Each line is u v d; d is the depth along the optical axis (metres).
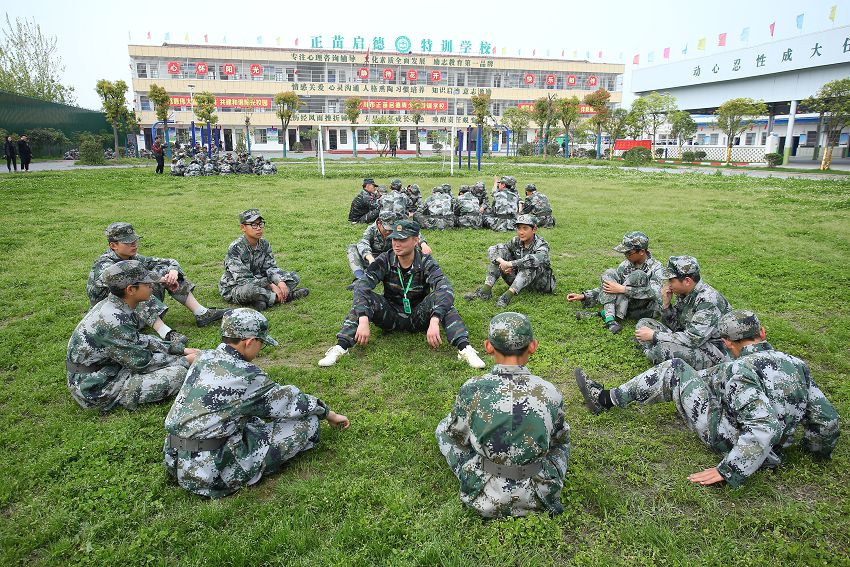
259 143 54.56
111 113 37.03
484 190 13.50
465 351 4.89
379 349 5.20
